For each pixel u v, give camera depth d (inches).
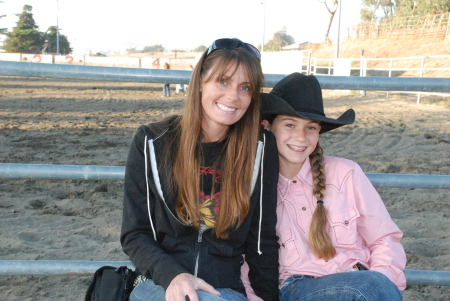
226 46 69.9
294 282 76.1
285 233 78.5
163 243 71.9
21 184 211.0
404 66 1052.5
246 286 79.1
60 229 160.1
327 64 1406.3
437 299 119.8
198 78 70.2
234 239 71.9
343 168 79.6
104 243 148.1
